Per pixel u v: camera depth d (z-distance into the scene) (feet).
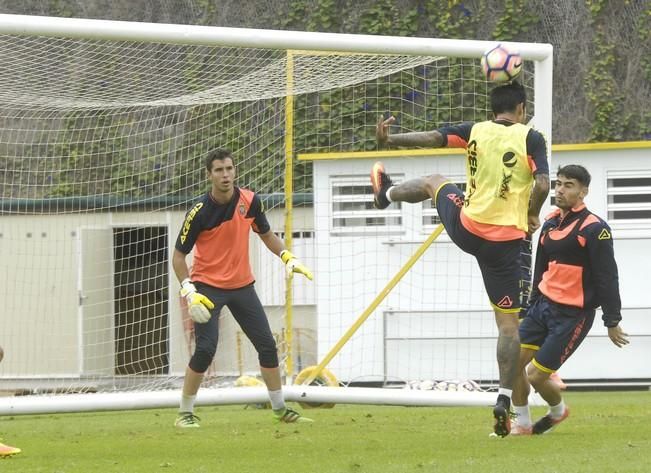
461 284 161.48
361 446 74.69
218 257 92.99
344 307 163.43
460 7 196.65
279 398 97.96
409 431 87.61
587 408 114.32
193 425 96.17
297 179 177.47
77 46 133.28
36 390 167.63
